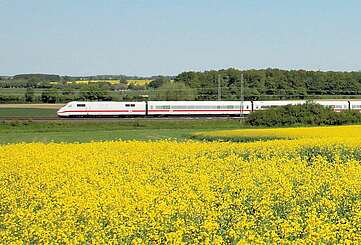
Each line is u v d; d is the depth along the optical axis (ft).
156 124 250.98
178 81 485.56
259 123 248.52
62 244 46.70
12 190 67.51
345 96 454.40
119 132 213.46
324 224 47.37
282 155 107.76
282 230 46.19
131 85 589.32
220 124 254.27
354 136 151.84
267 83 496.64
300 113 250.98
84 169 82.12
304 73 502.38
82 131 222.07
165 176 77.10
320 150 114.11
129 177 75.61
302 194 63.41
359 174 75.87
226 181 70.69
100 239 45.68
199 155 103.86
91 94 418.92
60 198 60.39
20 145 119.14
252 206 58.90
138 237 47.70
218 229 48.91
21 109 361.51
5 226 51.80
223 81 502.38
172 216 53.36
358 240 44.55
